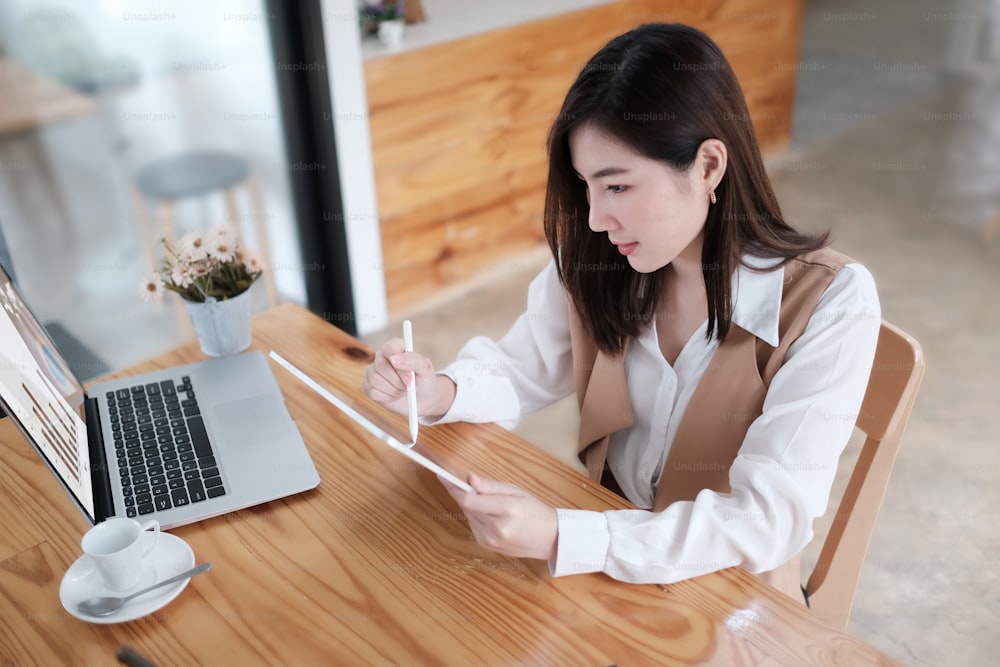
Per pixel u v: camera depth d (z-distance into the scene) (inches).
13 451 45.0
